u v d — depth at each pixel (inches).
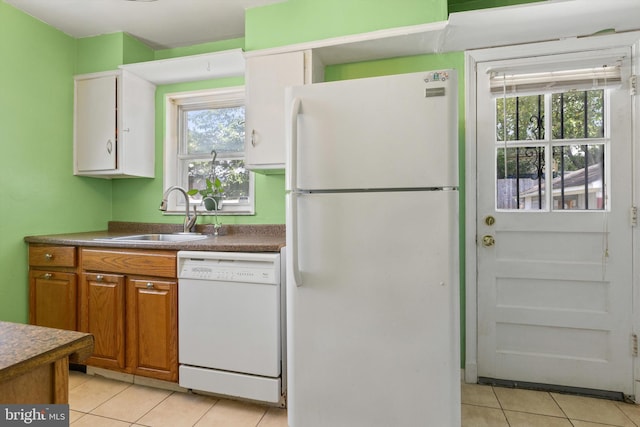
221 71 93.4
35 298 81.3
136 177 102.3
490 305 76.8
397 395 50.8
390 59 82.9
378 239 51.4
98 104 93.8
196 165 103.5
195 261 68.7
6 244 79.7
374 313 51.6
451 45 76.5
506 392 72.9
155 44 101.0
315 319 53.9
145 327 71.6
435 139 49.6
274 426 61.0
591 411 65.7
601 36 70.7
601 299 71.4
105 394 71.3
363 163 51.9
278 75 78.2
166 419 62.9
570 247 72.9
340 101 52.7
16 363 18.8
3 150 79.4
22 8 82.4
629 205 69.9
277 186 92.9
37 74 86.5
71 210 95.3
